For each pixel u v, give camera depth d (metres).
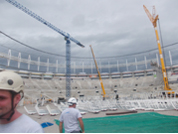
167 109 14.82
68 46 92.62
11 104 1.49
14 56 67.00
